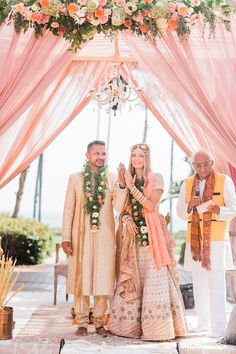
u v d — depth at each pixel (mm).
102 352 4758
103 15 4793
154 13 4777
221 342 5078
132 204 5445
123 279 5328
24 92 4969
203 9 4848
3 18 4902
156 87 6316
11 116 4953
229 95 4918
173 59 4918
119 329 5348
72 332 5602
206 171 5590
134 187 5324
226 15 4898
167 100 6340
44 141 6094
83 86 6223
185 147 6477
